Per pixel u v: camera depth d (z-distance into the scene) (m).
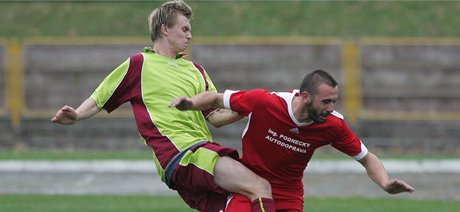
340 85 63.44
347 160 55.69
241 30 72.69
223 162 21.69
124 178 49.19
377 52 63.44
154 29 23.42
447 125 63.09
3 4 77.19
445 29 72.44
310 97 20.42
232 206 21.67
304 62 63.81
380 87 63.38
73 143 64.06
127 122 64.00
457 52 63.31
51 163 54.88
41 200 40.59
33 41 65.06
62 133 64.25
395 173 51.62
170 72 23.08
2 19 75.31
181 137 22.38
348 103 63.31
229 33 72.31
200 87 23.47
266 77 64.00
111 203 39.44
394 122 63.16
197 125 23.03
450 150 62.59
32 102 64.75
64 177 49.62
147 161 55.59
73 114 22.50
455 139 62.94
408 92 63.38
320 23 73.56
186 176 22.09
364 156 21.89
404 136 63.16
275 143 21.50
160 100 22.80
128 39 69.06
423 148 62.81
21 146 64.12
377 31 72.44
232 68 63.88
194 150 22.03
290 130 21.22
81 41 64.88
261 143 21.67
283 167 21.91
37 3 77.56
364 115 63.19
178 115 22.62
